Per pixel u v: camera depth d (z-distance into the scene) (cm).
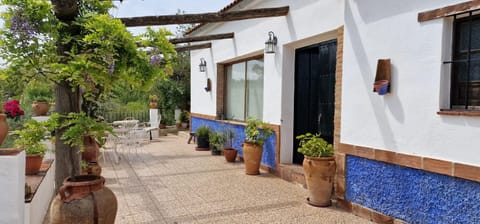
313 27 545
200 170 711
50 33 243
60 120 271
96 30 233
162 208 461
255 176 655
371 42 416
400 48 377
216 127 980
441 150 335
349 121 454
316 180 461
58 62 247
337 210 456
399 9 378
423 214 355
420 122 356
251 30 757
